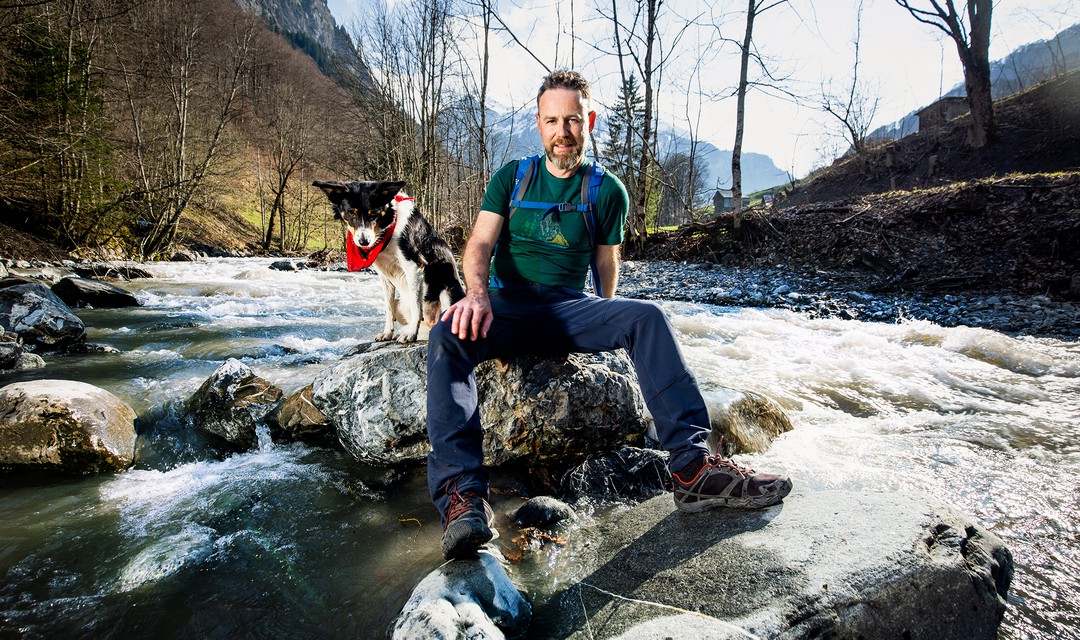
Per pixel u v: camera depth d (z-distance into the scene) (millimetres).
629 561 1798
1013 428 3352
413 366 2785
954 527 1737
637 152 14969
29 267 10828
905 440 3137
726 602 1487
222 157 24297
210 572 1897
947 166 17141
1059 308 6887
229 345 5340
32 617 1661
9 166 13883
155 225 18906
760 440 3008
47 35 14562
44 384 2910
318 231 39750
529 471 2730
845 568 1534
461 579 1667
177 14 19844
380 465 2797
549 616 1624
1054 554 1979
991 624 1565
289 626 1631
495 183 2469
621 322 2172
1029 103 16969
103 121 16531
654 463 2543
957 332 5672
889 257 9547
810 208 12336
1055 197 8500
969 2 15523
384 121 21156
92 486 2561
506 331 2320
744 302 8781
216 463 2883
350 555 1998
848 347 5543
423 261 3447
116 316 7234
